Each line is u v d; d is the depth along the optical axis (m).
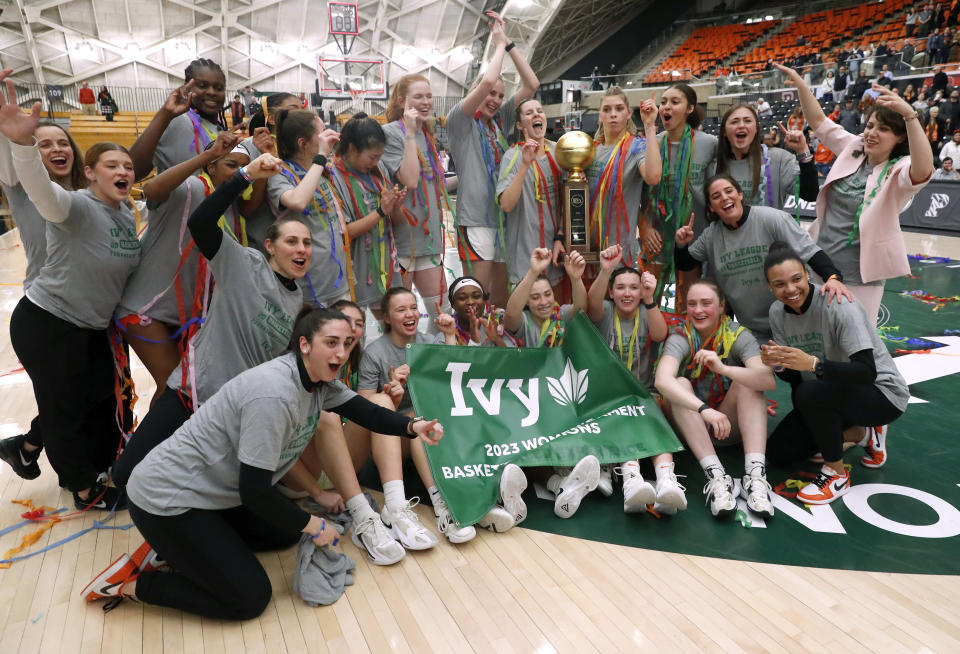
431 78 25.92
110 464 2.88
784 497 2.80
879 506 2.70
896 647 1.92
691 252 3.42
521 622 2.06
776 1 25.06
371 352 2.92
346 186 3.17
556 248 3.46
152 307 2.62
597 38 27.72
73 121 19.58
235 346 2.36
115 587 2.13
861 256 3.33
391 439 2.63
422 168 3.64
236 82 24.55
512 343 3.25
